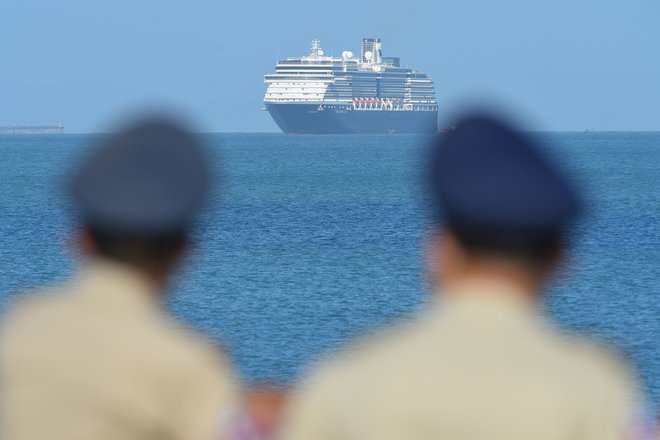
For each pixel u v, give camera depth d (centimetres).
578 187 1166
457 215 1158
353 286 14188
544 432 1116
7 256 17238
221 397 1293
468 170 1151
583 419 1125
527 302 1198
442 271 1210
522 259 1171
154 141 1300
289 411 1260
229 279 14738
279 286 14200
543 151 1171
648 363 9644
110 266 1338
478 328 1176
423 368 1151
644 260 16362
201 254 17150
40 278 15438
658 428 1241
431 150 1177
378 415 1140
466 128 1175
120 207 1289
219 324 11669
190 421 1280
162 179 1293
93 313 1332
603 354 1186
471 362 1149
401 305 12875
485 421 1123
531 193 1139
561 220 1148
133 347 1295
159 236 1314
